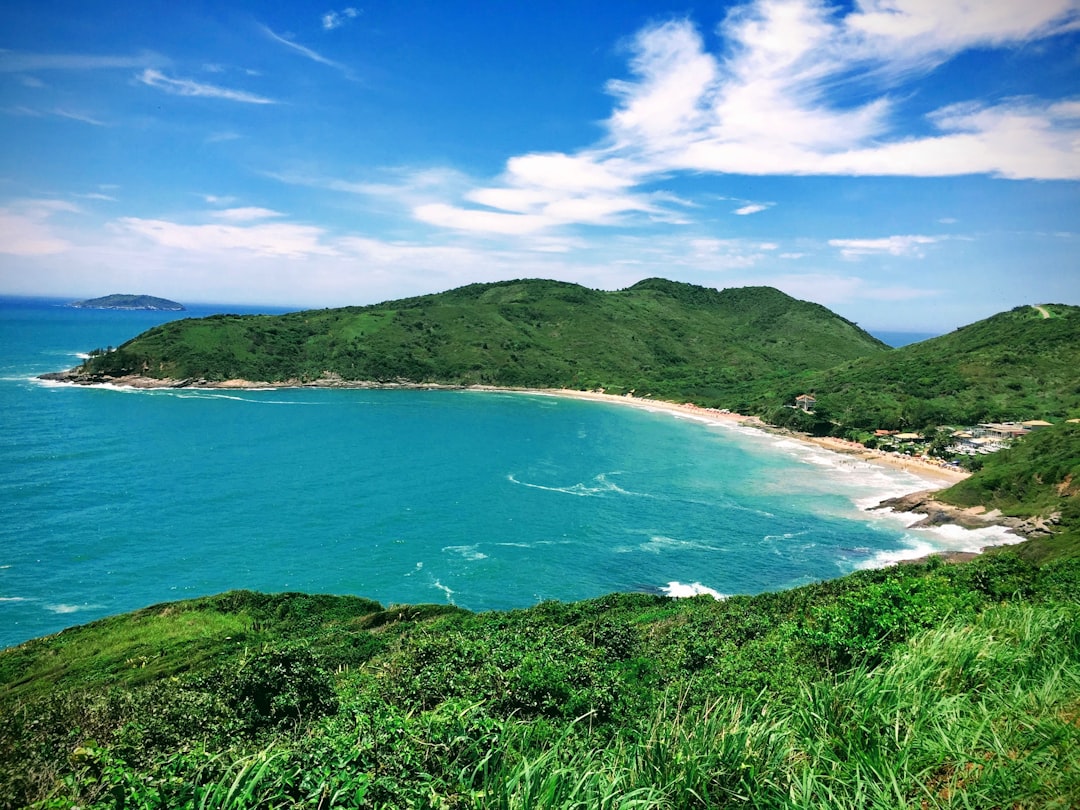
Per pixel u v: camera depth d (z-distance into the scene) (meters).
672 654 19.89
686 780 4.90
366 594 50.44
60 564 52.56
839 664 9.45
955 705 5.76
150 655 34.66
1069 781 4.45
